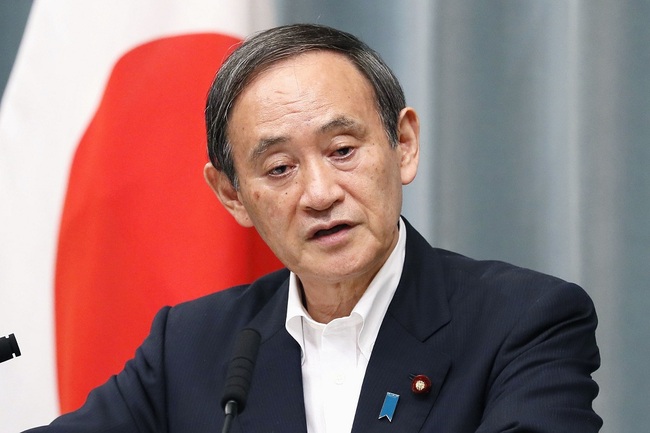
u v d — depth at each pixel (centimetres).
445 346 711
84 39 1037
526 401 647
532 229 1085
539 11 1096
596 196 1056
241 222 777
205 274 994
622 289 1048
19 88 1037
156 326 819
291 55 702
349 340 739
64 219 1016
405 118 750
